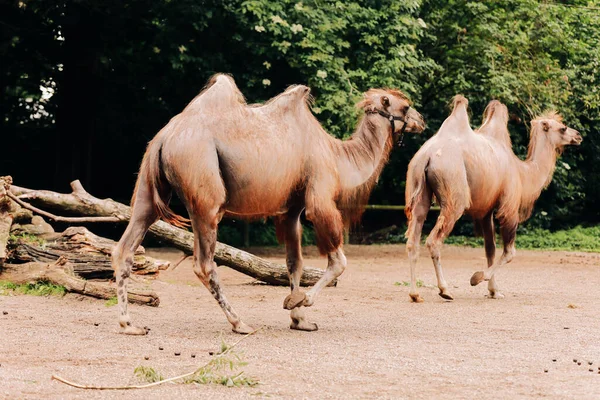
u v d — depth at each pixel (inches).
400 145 423.2
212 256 362.6
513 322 420.5
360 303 489.7
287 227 393.4
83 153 865.5
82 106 855.1
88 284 452.4
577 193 1168.2
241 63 845.8
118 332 359.3
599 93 1139.9
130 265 362.3
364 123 404.2
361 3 856.9
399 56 847.1
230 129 361.4
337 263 384.8
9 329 359.3
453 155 503.5
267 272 551.8
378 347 339.6
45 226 544.1
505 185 530.0
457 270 733.9
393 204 1195.9
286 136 373.4
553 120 572.4
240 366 294.5
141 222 365.7
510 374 290.7
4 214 489.7
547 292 570.3
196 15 794.8
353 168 395.5
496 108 549.3
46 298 449.4
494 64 1026.1
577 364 310.8
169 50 815.1
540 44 1064.8
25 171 1022.4
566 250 1048.2
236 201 366.9
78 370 284.5
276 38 807.7
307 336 365.1
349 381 275.6
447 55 1052.5
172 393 256.7
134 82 907.4
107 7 784.9
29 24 824.3
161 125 962.1
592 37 1175.6
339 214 382.9
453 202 502.0
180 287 529.0
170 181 359.3
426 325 405.4
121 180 1041.5
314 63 800.9
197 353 318.0
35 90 993.5
